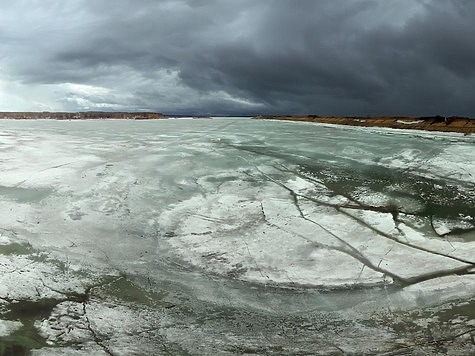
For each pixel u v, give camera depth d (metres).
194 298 3.71
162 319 3.39
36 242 4.75
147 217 5.53
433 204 6.04
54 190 6.52
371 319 3.41
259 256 4.46
